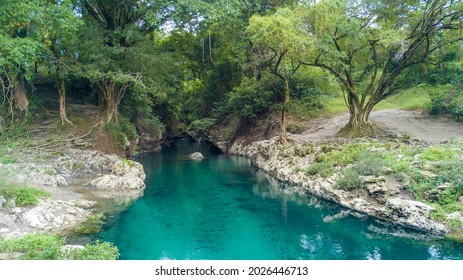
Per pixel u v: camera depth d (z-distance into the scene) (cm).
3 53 1778
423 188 1387
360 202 1452
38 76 3020
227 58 3606
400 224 1295
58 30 1931
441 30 2370
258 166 2562
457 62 2795
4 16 1736
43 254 877
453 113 2656
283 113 2527
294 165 2073
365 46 2333
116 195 1759
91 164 2180
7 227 1128
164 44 3328
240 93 3438
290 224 1397
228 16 2400
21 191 1338
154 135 3481
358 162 1650
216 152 3488
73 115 2609
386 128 2475
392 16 2331
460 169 1387
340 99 3550
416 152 1697
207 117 4294
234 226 1371
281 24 2009
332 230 1328
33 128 2433
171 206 1616
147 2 2314
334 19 2133
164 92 2566
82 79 2933
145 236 1245
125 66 2402
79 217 1361
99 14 2588
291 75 2986
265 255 1109
